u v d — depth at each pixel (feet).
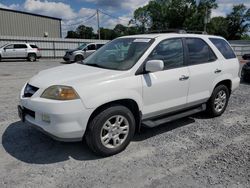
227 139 14.35
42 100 11.06
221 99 18.06
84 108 10.93
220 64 17.11
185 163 11.61
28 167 11.09
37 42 88.22
